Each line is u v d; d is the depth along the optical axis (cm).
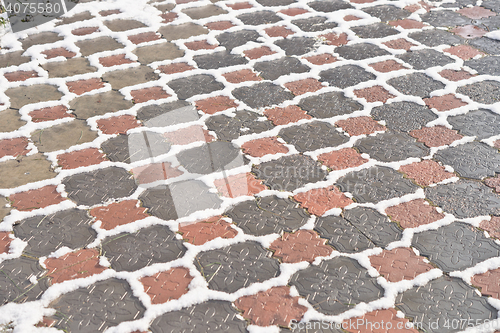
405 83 380
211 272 224
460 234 243
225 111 349
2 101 362
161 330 197
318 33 464
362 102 358
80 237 245
